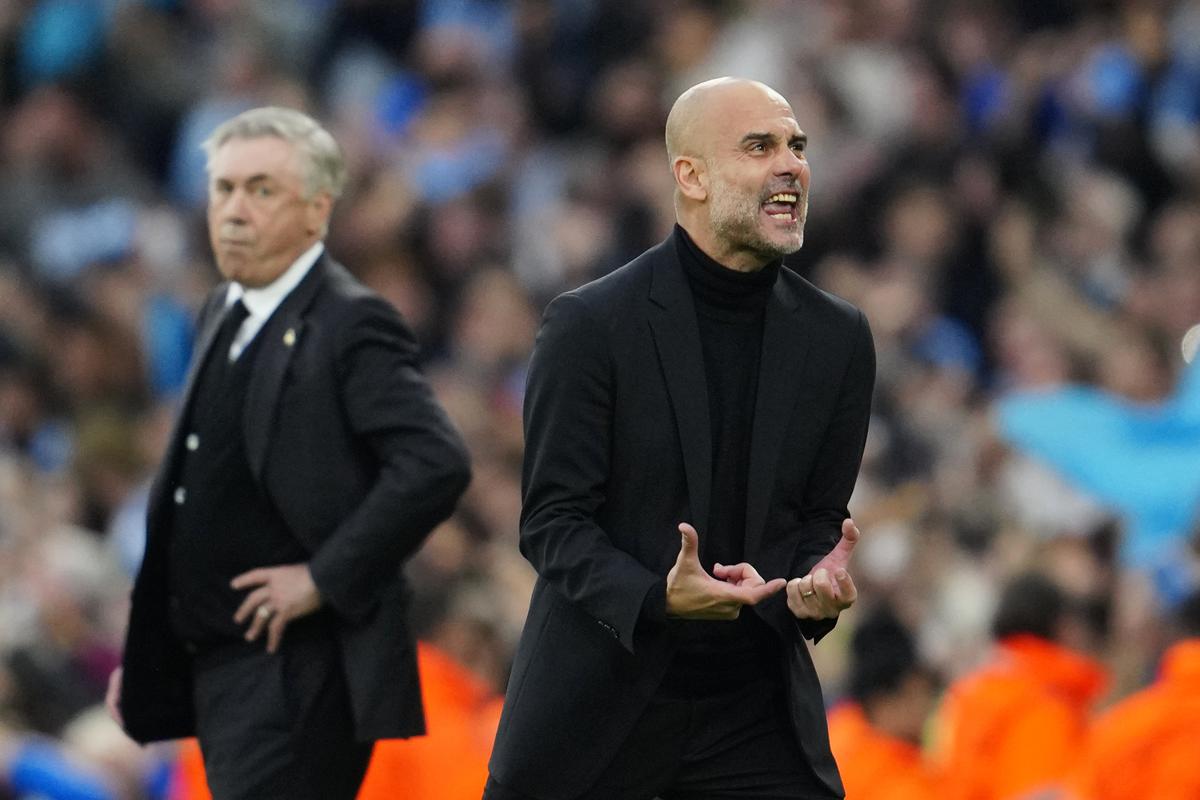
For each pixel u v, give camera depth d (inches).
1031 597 1096.2
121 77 2190.0
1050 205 1902.1
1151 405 1601.9
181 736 812.6
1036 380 1710.1
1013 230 1850.4
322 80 2222.0
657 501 675.4
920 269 1818.4
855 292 1748.3
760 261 671.8
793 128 667.4
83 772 1136.8
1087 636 1121.4
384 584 770.2
